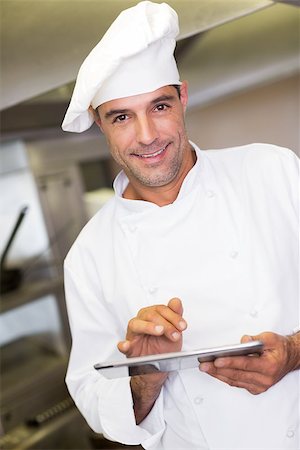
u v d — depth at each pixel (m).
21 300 2.58
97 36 1.28
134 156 1.18
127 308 1.30
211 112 3.74
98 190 3.45
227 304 1.22
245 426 1.21
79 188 2.98
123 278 1.31
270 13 1.99
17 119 2.20
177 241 1.26
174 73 1.18
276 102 3.52
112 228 1.37
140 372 1.01
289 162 1.28
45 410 2.59
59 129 2.54
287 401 1.19
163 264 1.27
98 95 1.18
